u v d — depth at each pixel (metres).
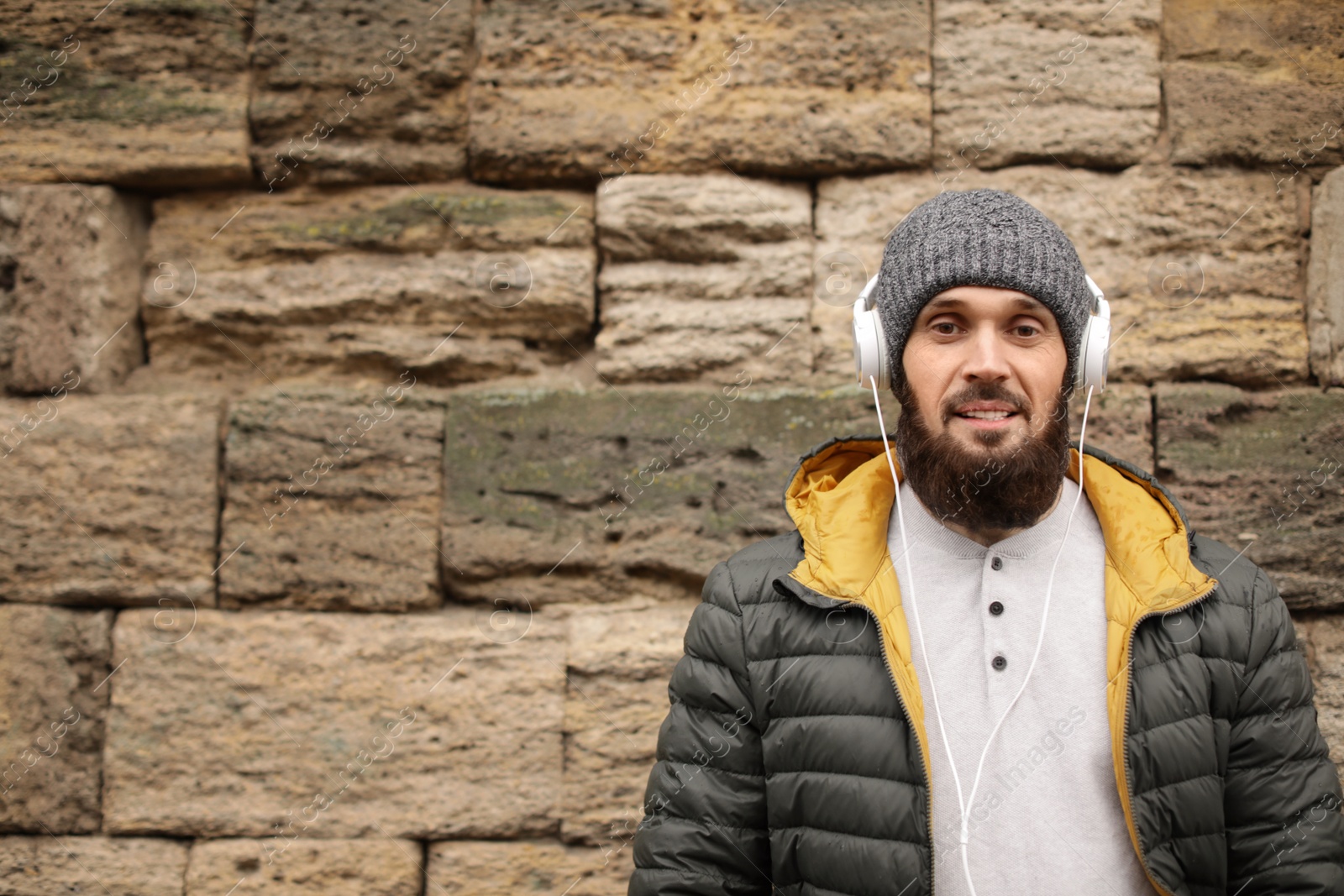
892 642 1.46
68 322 2.66
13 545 2.60
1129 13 2.67
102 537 2.61
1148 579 1.48
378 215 2.71
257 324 2.70
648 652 2.57
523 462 2.62
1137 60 2.66
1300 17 2.67
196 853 2.53
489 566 2.61
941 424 1.52
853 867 1.38
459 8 2.72
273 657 2.58
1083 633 1.49
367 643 2.58
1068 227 2.64
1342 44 2.66
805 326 2.67
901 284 1.56
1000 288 1.50
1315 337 2.60
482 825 2.53
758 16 2.68
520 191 2.73
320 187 2.73
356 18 2.71
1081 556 1.57
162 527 2.61
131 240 2.73
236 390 2.71
